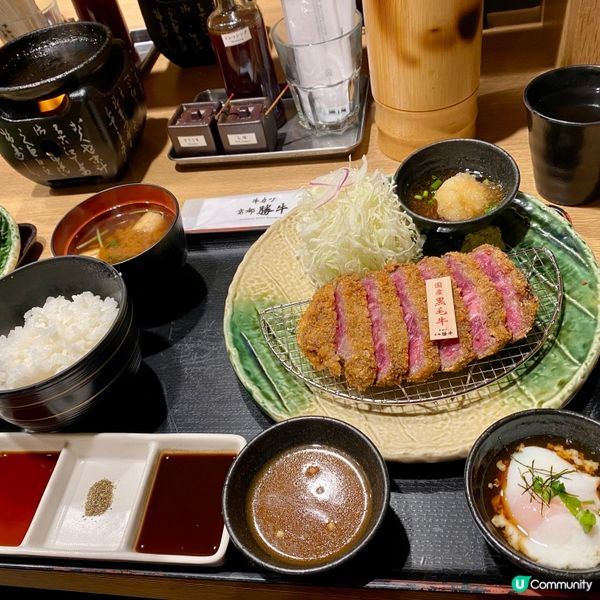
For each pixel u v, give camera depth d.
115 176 0.71
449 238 0.54
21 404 0.44
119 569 0.41
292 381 0.48
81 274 0.51
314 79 0.64
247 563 0.40
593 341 0.44
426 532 0.40
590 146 0.49
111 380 0.47
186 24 0.77
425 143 0.61
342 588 0.38
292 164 0.67
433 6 0.50
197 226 0.62
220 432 0.48
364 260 0.53
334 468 0.41
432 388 0.45
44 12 0.80
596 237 0.53
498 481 0.39
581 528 0.36
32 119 0.62
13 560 0.44
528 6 0.75
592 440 0.38
